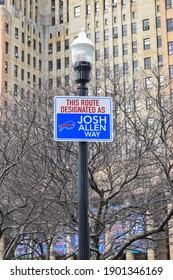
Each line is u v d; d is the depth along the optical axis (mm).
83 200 9211
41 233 18172
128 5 80562
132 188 18859
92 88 23359
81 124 9547
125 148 21891
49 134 17656
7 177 17641
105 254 15891
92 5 85312
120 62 78812
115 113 19750
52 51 95875
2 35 85625
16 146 18531
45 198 16609
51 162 16766
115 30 81562
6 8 89375
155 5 75562
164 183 17953
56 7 97562
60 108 9547
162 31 69562
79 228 9117
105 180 21438
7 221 17984
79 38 10117
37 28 96000
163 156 17297
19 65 89250
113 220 18641
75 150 18203
